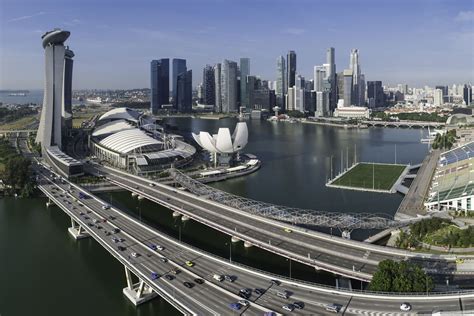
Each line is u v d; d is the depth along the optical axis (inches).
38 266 7027.6
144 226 7652.6
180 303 4963.1
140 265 6018.7
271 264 6825.8
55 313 5585.6
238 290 5251.0
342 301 4899.1
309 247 6732.3
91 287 6309.1
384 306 4739.2
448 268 5989.2
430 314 4498.0
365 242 7278.5
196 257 6279.5
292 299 4992.6
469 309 4554.6
